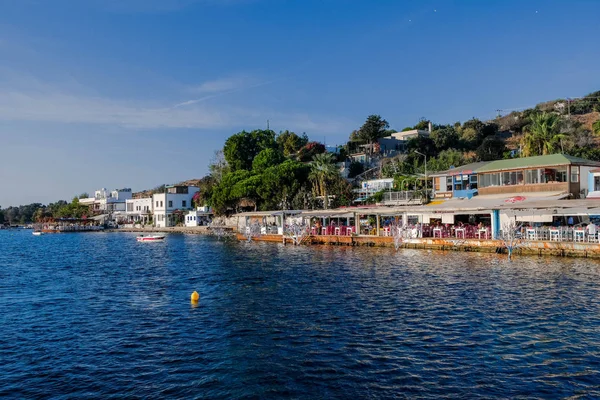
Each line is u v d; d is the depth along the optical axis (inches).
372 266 1688.0
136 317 1029.2
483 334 828.6
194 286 1406.3
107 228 6338.6
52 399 613.9
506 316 939.3
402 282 1336.1
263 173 3971.5
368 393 603.8
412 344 784.9
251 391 620.1
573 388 606.2
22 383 667.4
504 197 2135.8
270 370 689.6
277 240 3029.0
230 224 4579.2
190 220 5236.2
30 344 845.2
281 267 1759.4
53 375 694.5
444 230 2133.4
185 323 964.6
